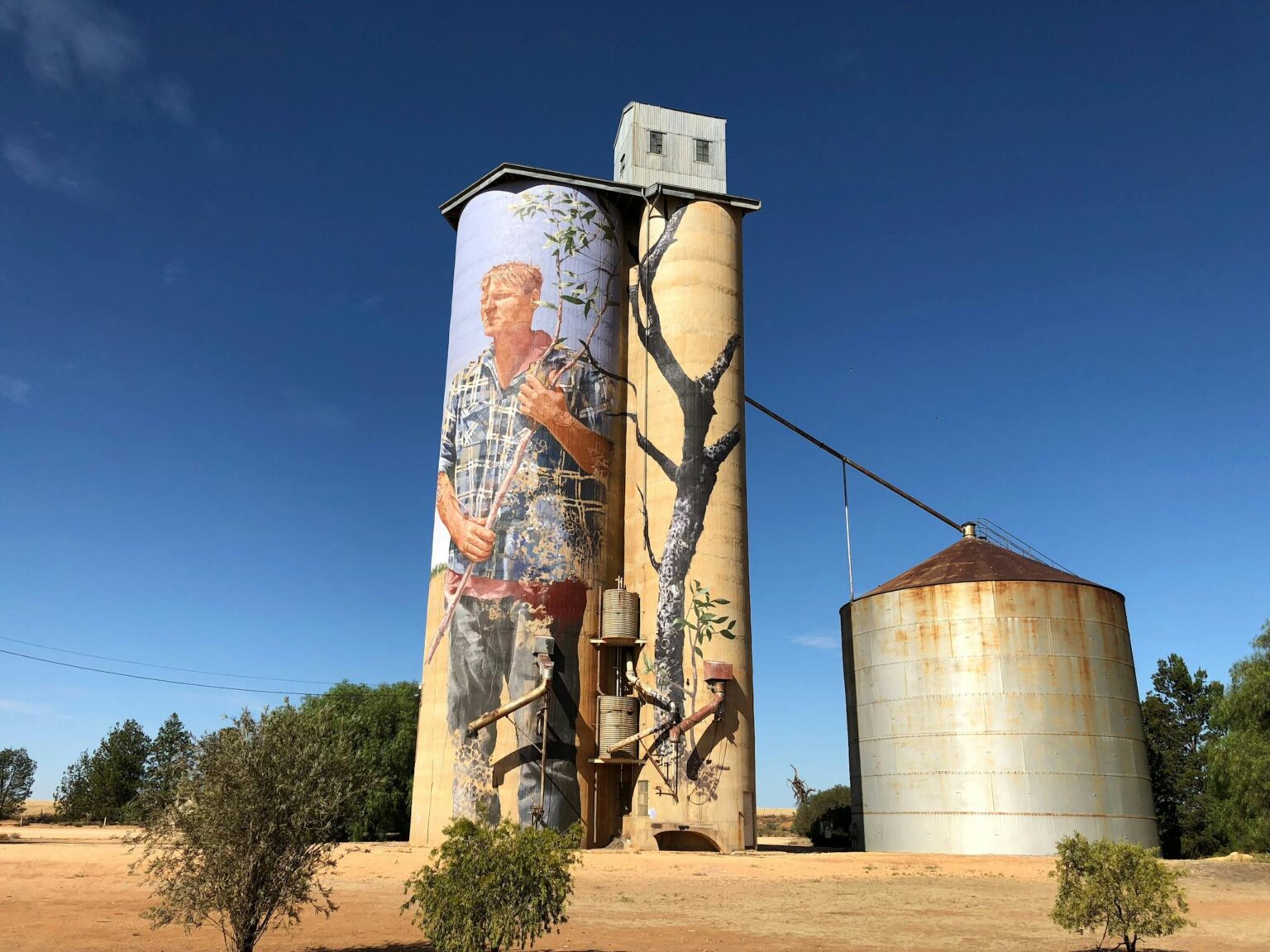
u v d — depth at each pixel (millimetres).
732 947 18500
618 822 45500
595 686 46469
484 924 14445
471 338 51094
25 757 81812
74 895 24875
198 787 14844
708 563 48312
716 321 52812
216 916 20594
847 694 51125
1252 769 44281
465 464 48750
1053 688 44250
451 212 56750
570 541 47312
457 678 45188
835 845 59625
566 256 51875
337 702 60938
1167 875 17469
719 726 45594
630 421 52312
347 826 15984
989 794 43281
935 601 46875
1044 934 20688
